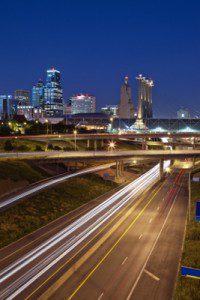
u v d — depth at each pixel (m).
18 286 52.97
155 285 54.25
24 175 123.38
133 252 67.25
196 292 51.44
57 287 52.84
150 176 173.75
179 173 187.25
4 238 73.44
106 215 94.69
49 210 96.75
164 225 85.69
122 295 51.16
